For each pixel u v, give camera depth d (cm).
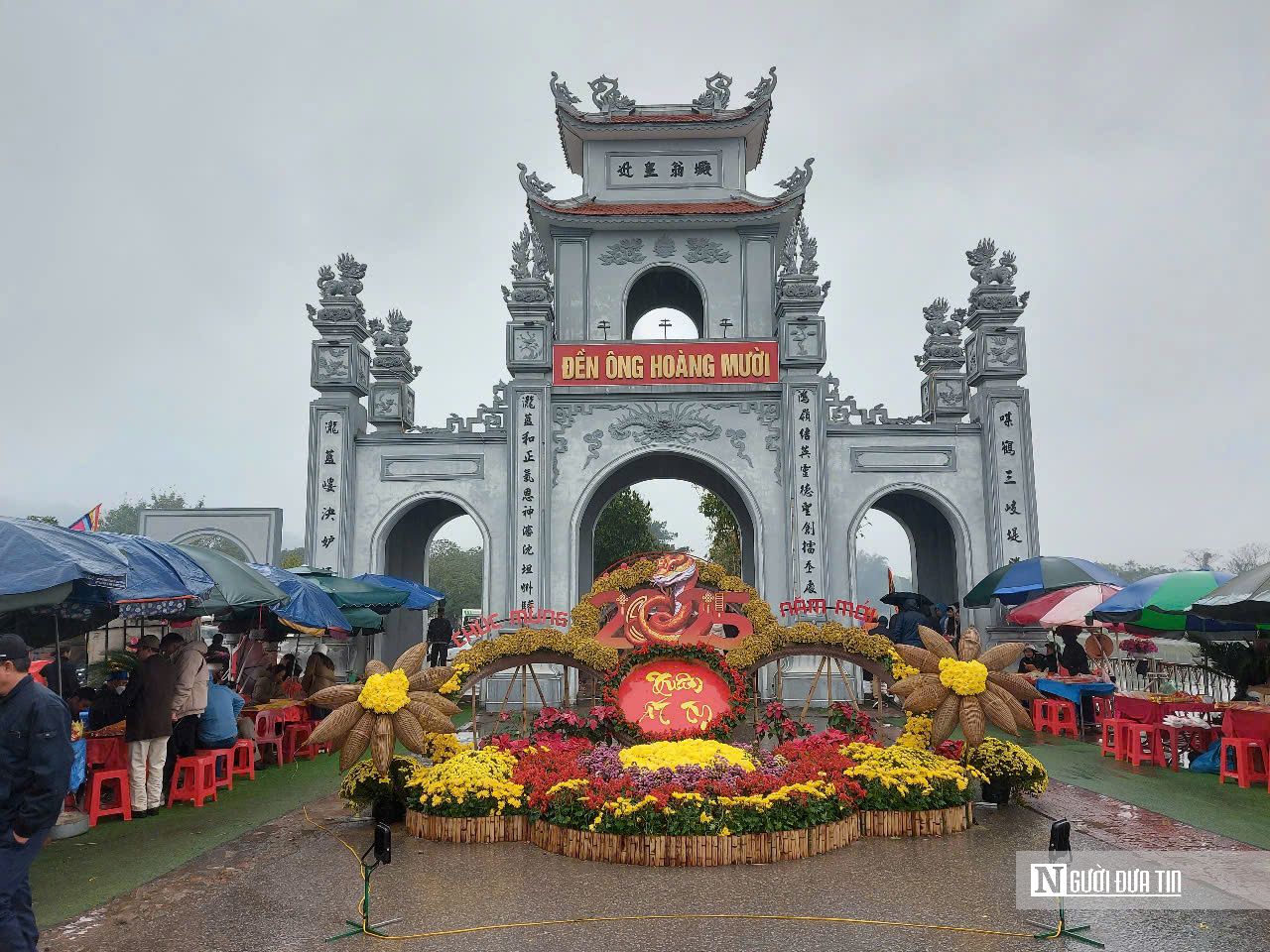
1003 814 902
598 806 751
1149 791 1009
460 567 6850
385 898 655
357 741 870
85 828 866
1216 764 1117
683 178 2109
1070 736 1442
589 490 1931
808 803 756
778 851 734
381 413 2080
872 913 616
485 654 1034
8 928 480
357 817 915
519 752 915
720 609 1096
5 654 507
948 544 2245
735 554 3316
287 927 602
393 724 877
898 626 1620
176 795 990
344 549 1933
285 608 1247
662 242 2058
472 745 952
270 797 1022
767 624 1080
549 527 1909
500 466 1989
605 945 564
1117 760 1211
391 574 2244
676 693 991
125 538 950
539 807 792
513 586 1880
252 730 1156
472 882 689
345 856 773
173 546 1017
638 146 2120
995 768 924
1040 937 574
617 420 1955
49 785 495
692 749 878
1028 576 1638
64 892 680
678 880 689
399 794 884
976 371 1973
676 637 1066
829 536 1933
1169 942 566
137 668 952
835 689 1823
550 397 1956
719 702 985
